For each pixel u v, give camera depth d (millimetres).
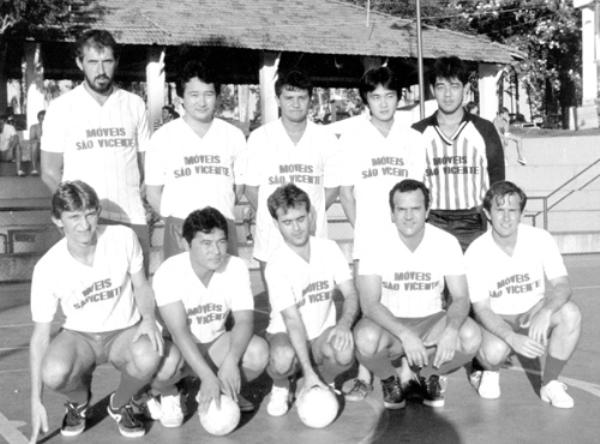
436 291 6324
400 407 6297
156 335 5555
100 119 6922
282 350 6000
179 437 5723
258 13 26812
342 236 20062
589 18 31047
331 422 5926
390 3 37406
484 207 6492
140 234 7176
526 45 38531
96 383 7254
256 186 7195
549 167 24125
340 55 27500
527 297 6594
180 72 6895
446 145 7488
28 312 11570
